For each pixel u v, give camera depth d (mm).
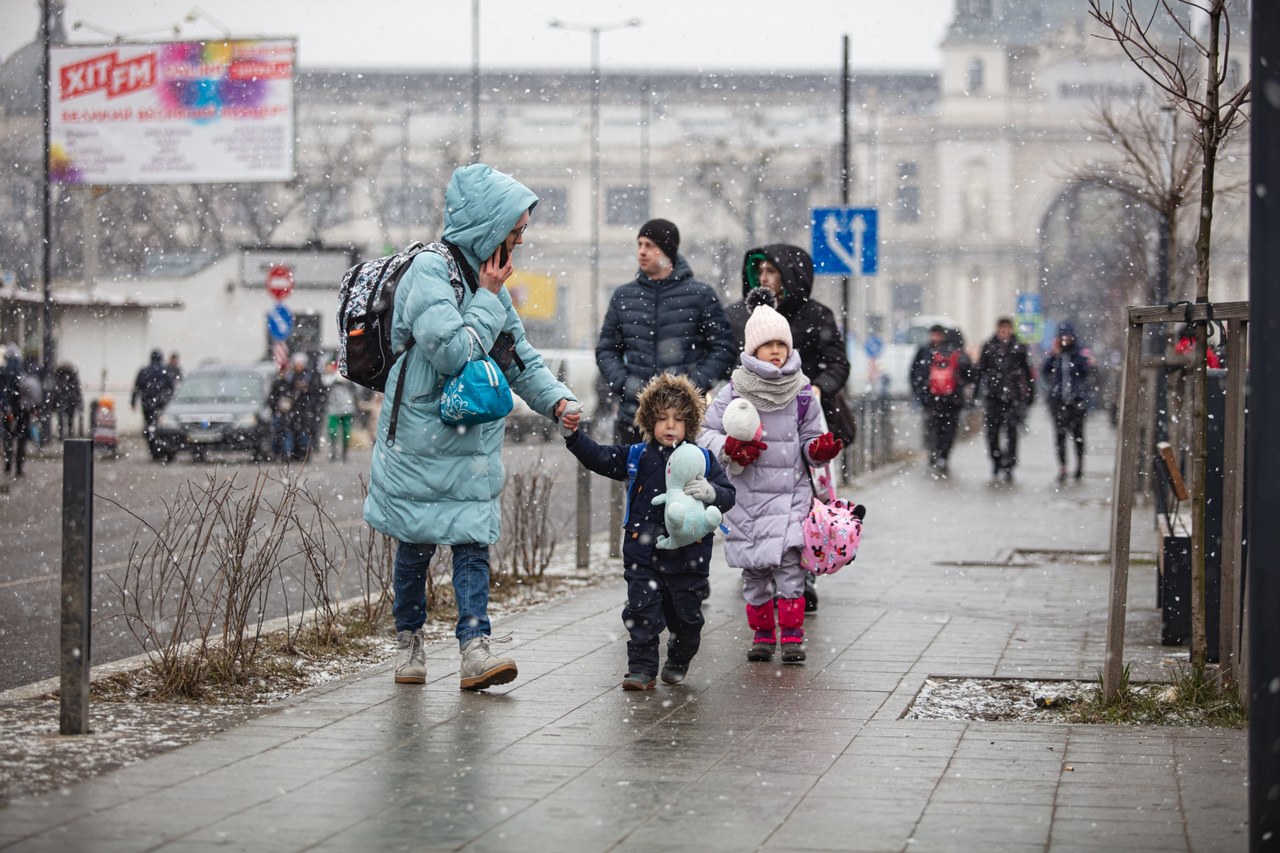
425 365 14188
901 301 176250
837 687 14859
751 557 16141
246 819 9945
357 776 11086
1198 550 14281
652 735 12570
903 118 174875
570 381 84375
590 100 168500
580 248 169375
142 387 64250
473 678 14266
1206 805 10492
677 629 14977
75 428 74188
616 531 26453
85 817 9961
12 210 109500
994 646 17453
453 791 10703
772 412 16484
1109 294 112125
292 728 12672
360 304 14305
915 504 40844
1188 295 49406
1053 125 173125
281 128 65938
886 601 21359
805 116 163000
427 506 14273
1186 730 12914
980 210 174875
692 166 152375
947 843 9562
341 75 160250
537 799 10523
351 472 49844
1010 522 34938
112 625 19203
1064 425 50219
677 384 14781
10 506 38719
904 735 12656
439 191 143500
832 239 37125
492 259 14484
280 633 17250
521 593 21750
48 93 66562
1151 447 39000
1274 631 8734
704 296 20453
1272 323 8859
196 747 11930
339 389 60250
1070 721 13609
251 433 60469
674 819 10055
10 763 11305
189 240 121688
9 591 22953
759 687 14836
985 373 51000
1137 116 33719
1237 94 15422
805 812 10250
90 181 67125
